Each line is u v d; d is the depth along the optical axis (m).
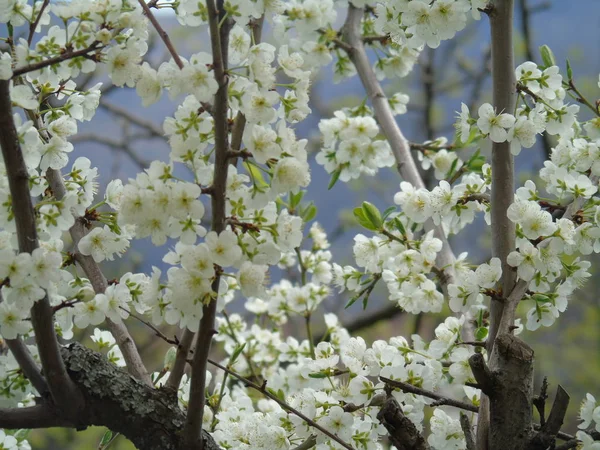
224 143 1.80
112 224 1.88
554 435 1.86
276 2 1.86
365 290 2.08
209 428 2.03
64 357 1.84
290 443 1.96
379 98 2.22
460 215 1.99
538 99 1.96
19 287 1.79
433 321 3.84
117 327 1.93
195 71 1.79
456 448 1.97
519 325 1.96
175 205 1.79
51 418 1.84
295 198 2.16
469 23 3.74
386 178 4.12
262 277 1.80
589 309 4.66
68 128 1.89
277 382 2.19
